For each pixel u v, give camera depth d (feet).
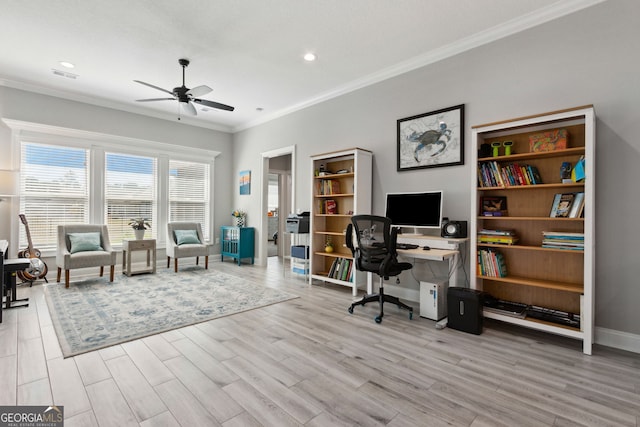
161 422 5.21
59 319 9.93
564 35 9.15
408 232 12.84
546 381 6.63
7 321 9.73
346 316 10.66
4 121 14.40
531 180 9.23
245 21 9.95
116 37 10.91
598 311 8.59
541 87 9.56
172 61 12.65
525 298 9.97
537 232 9.61
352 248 11.58
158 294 12.95
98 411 5.46
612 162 8.41
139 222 17.11
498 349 8.17
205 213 21.79
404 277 13.01
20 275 13.75
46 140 15.62
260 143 20.42
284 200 24.12
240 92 15.99
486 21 9.92
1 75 14.08
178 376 6.66
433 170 12.03
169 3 9.09
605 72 8.53
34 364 7.09
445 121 11.62
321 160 16.10
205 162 21.59
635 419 5.44
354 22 9.98
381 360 7.50
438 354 7.86
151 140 19.06
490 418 5.42
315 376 6.73
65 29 10.44
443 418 5.40
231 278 16.12
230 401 5.81
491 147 10.11
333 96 15.69
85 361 7.26
